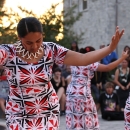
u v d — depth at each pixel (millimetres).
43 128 3891
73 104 7312
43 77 3795
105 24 21031
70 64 3879
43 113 3914
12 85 3836
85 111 7266
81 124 7301
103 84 12430
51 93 3945
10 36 14711
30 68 3756
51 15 17344
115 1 20734
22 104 3863
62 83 11578
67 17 17984
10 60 3766
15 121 3881
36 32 3551
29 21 3555
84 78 7219
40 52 3799
